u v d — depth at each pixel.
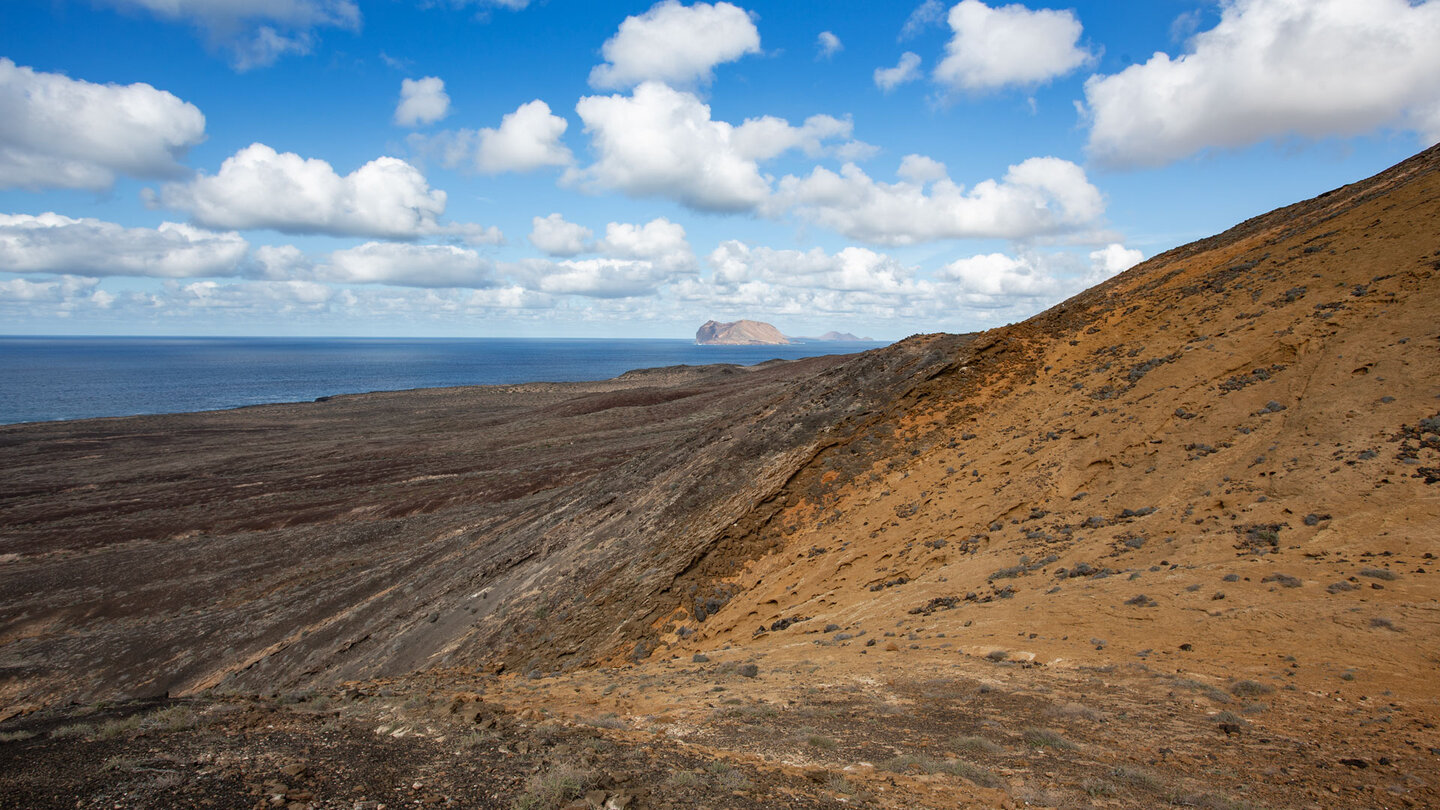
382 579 35.59
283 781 6.89
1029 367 28.81
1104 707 9.62
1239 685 9.54
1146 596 13.11
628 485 34.47
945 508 21.78
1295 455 15.62
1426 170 25.38
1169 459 18.36
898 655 13.62
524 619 24.97
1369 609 10.51
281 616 33.03
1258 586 12.23
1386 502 12.99
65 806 6.20
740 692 12.38
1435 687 8.43
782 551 24.42
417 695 11.66
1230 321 23.02
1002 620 14.07
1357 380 16.69
